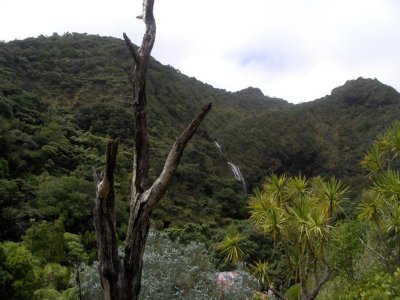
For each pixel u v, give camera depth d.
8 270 12.44
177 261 8.34
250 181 53.53
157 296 7.66
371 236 9.09
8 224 21.28
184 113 60.38
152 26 3.48
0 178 25.50
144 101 3.33
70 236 19.98
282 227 7.06
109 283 2.98
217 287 8.41
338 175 58.91
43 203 24.03
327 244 7.10
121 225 24.03
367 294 7.07
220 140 59.09
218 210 35.84
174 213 31.78
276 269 12.15
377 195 7.52
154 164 34.75
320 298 8.79
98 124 41.88
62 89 51.31
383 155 8.38
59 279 13.47
